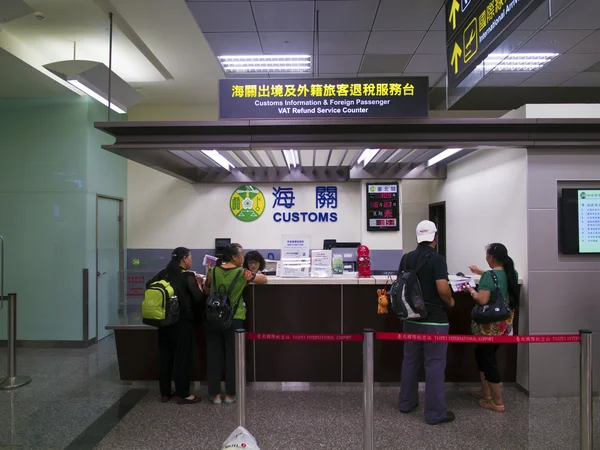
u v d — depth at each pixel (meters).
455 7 3.55
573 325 3.92
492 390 3.59
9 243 5.88
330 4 4.30
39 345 5.80
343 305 4.15
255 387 4.16
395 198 6.65
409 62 5.85
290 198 7.01
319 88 3.65
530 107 4.02
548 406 3.68
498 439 3.08
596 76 6.21
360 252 4.25
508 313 3.45
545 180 3.96
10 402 3.81
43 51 5.02
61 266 5.82
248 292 4.17
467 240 5.52
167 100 6.96
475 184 5.24
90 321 5.89
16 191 5.87
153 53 5.30
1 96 5.81
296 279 4.12
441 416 3.31
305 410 3.61
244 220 7.02
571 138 3.81
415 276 3.29
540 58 5.53
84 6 4.09
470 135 3.75
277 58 5.62
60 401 3.83
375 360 4.14
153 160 4.86
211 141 3.81
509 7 2.51
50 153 5.84
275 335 2.80
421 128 3.71
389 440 3.07
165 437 3.13
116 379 4.42
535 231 3.95
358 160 5.91
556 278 3.93
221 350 3.78
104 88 4.75
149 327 4.18
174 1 4.12
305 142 3.76
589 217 3.91
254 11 4.39
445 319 3.31
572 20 4.45
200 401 3.78
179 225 7.07
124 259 6.97
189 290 3.76
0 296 4.44
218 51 5.30
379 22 4.68
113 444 3.03
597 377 3.89
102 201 6.32
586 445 2.67
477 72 4.54
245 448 1.94
